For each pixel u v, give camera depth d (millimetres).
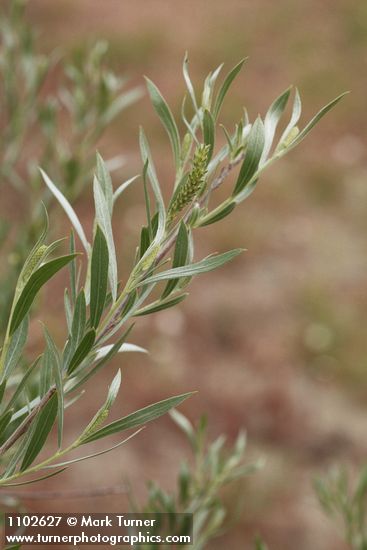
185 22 10852
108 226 792
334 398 6262
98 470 5281
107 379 6113
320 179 8555
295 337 6789
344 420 6082
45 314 5824
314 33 10758
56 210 1870
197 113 907
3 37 1956
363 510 1868
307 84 9852
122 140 8633
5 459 1245
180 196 792
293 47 10516
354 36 10656
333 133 9180
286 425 5984
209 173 884
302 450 5840
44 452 3455
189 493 1697
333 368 6516
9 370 800
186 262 821
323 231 7953
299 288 7309
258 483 5262
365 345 6719
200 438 1736
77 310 777
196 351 6602
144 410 803
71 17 10688
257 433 5934
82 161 1873
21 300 725
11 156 1971
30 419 789
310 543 5051
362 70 10086
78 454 5348
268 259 7590
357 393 6309
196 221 854
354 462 5773
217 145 8617
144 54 10109
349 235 7984
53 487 5027
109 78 1899
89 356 798
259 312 7039
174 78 9742
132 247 7273
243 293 7203
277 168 8578
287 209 8156
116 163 1914
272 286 7324
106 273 762
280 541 5020
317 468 5688
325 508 1927
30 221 1884
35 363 805
